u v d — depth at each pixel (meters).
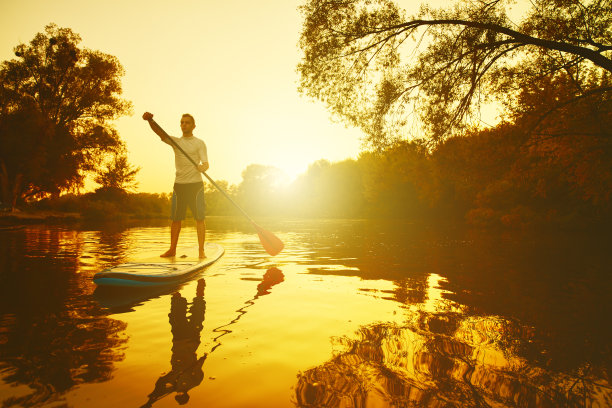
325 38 10.42
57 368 1.86
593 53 9.06
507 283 4.22
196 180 5.55
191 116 5.61
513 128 10.55
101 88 24.89
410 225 19.91
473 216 20.50
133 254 6.38
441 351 2.14
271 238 5.80
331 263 5.66
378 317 2.81
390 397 1.59
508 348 2.21
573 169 12.12
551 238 11.23
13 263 5.33
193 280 4.22
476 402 1.57
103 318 2.73
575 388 1.73
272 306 3.10
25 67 23.06
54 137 22.97
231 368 1.87
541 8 10.31
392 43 10.40
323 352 2.09
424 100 10.52
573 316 2.92
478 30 9.74
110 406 1.49
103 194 33.81
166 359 1.98
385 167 33.28
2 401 1.52
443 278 4.48
